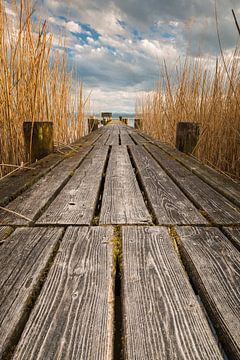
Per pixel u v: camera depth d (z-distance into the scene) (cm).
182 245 99
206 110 300
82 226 114
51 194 152
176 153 301
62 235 108
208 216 125
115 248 96
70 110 442
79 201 144
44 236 104
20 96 233
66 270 83
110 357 54
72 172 207
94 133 641
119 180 190
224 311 67
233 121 247
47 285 75
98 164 242
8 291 72
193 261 88
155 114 595
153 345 57
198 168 221
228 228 113
